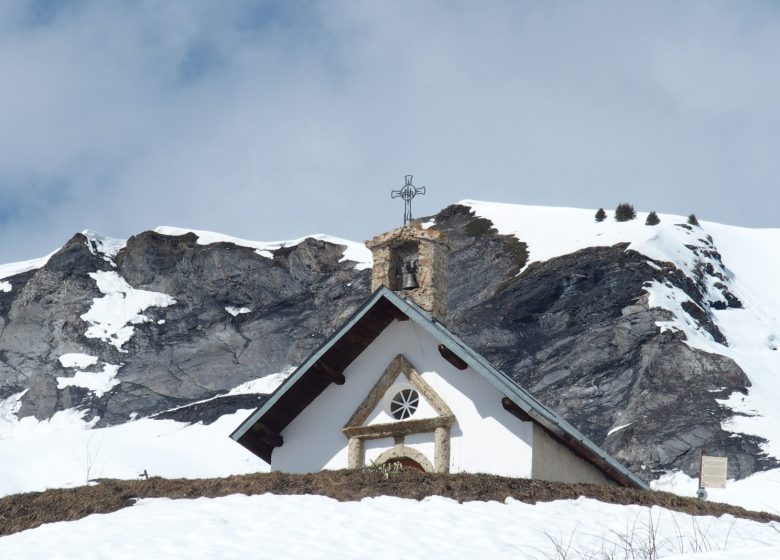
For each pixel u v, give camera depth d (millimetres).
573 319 138875
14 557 28141
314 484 34125
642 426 109250
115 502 33656
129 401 164125
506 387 39688
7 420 163000
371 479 34094
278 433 46531
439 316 43969
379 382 43938
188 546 28141
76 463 95438
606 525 30547
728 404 111500
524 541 28438
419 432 42469
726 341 138000
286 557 26922
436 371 42969
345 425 44344
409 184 46594
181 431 118125
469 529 29312
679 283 148500
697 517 32531
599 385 121938
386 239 45281
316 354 44125
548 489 33688
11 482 88500
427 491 32875
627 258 151875
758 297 165875
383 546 27750
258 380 165500
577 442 39906
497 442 40594
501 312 145250
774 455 98500
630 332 130625
